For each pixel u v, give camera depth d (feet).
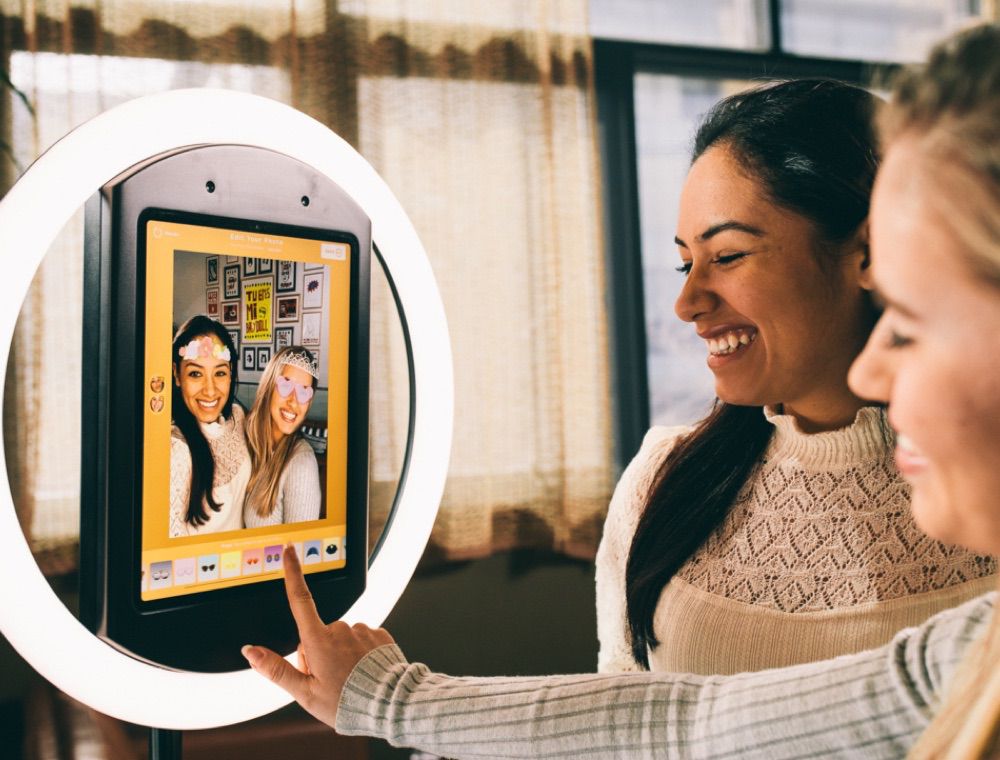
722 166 2.31
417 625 6.99
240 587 1.93
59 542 6.00
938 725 1.05
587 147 7.61
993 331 0.90
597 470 7.53
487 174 7.27
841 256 2.23
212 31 6.48
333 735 4.98
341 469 2.12
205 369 1.86
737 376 2.43
